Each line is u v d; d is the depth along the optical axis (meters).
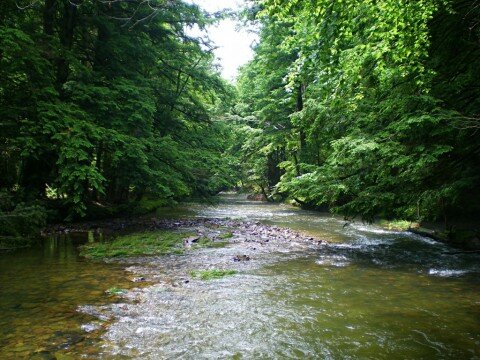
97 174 13.23
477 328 5.21
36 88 13.35
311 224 18.23
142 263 9.21
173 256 10.15
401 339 4.85
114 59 18.06
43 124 12.89
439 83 9.37
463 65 9.18
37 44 13.43
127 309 5.91
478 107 9.22
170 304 6.18
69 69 16.81
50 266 8.69
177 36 21.86
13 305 6.01
